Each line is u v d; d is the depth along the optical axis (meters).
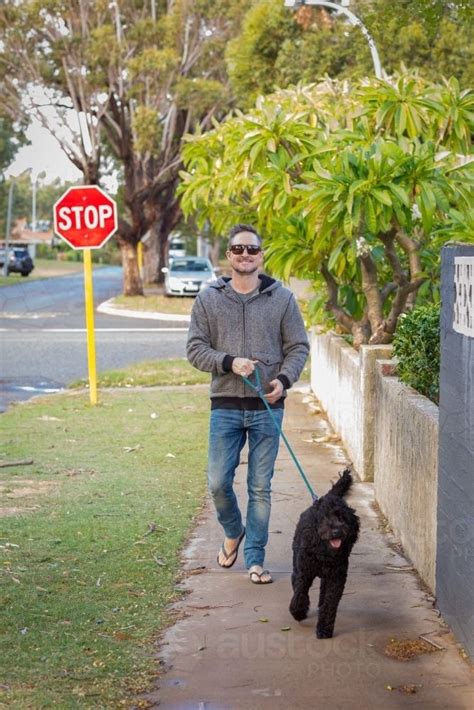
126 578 6.63
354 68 25.97
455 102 11.09
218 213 13.61
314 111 12.19
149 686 4.98
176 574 6.77
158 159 39.47
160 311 31.95
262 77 30.77
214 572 6.84
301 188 9.63
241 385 6.62
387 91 10.89
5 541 7.43
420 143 11.02
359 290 11.94
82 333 25.41
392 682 5.04
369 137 10.70
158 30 35.34
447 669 5.19
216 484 6.66
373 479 9.39
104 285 53.53
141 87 35.53
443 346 5.90
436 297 10.86
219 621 5.90
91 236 14.23
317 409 13.49
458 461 5.50
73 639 5.53
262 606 6.17
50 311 33.50
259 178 11.25
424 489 6.53
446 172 10.06
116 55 34.56
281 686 4.99
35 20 34.00
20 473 9.91
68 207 14.23
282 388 6.55
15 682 4.94
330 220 9.38
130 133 38.31
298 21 28.84
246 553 6.68
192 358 6.63
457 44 21.59
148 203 39.78
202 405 14.38
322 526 5.41
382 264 12.36
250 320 6.62
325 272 11.73
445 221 10.30
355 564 6.98
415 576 6.71
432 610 6.05
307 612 5.93
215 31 36.53
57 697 4.78
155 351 21.58
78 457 10.73
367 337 11.55
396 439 7.55
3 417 13.46
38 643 5.46
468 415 5.28
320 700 4.83
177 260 41.38
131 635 5.63
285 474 9.83
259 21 30.25
